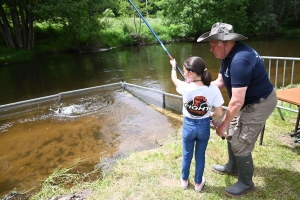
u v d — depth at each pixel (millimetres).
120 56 12883
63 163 3082
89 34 15492
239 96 1740
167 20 19938
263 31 22516
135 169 2576
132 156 2904
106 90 6219
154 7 24969
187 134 1986
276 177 2289
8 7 13930
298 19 24844
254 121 1869
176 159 2721
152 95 5617
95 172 2811
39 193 2428
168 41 18719
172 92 6207
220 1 19984
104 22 17156
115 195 2225
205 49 13938
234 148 1982
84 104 5289
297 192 2092
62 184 2602
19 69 10586
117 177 2494
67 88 7418
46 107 5184
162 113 4535
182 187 2246
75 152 3342
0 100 6504
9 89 7516
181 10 19859
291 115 3496
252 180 2275
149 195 2182
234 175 2383
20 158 3264
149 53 13352
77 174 2775
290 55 11281
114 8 18719
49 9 13531
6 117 4695
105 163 2986
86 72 9359
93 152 3309
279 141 2879
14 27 14055
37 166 3055
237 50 1781
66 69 10133
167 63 10234
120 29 18172
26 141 3738
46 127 4215
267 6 22562
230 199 2076
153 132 3754
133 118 4387
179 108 4746
